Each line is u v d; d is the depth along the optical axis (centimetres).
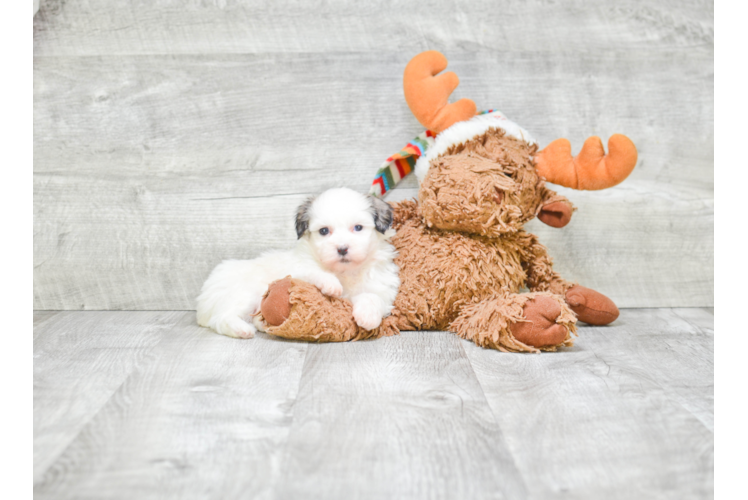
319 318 180
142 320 217
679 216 235
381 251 196
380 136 228
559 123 229
